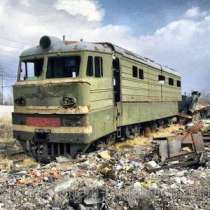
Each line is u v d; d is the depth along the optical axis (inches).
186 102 1075.9
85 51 419.8
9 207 251.8
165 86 806.5
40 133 421.1
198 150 401.4
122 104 513.3
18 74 457.1
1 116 1083.3
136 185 298.2
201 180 314.7
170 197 267.1
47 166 379.9
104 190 270.7
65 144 415.5
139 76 602.5
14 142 585.3
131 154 437.7
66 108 403.5
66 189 280.5
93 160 395.9
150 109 673.0
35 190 286.8
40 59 444.5
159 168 354.3
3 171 368.8
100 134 435.5
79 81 399.5
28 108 427.8
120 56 504.4
